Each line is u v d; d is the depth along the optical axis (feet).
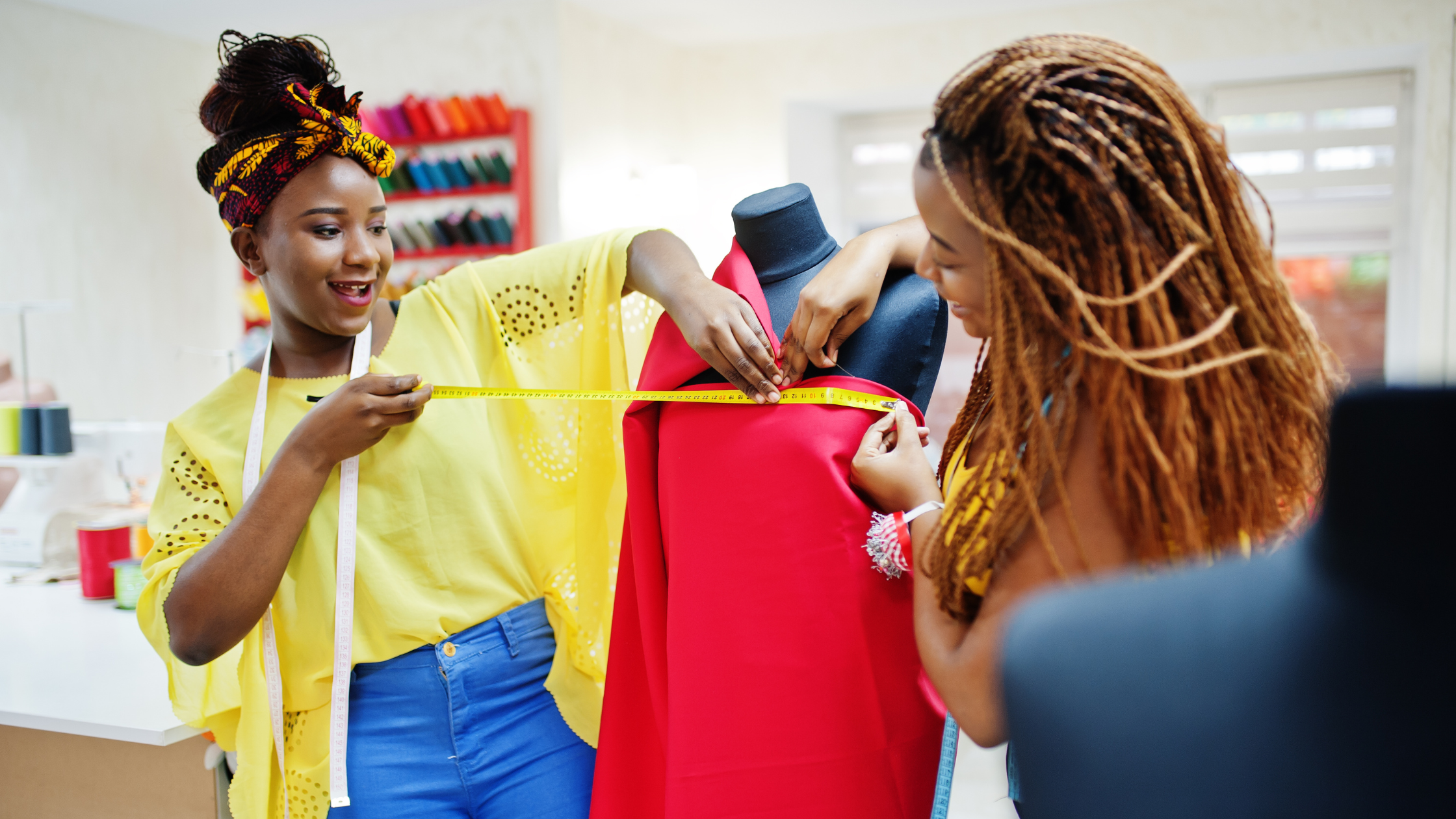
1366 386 1.06
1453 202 15.75
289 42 3.85
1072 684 1.20
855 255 3.43
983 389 3.26
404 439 4.02
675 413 3.75
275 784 4.19
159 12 16.29
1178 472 2.35
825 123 20.31
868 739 3.37
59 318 15.62
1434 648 1.05
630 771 4.03
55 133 15.64
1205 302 2.40
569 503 4.45
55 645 6.21
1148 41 16.81
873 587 3.38
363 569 3.93
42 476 8.48
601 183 17.48
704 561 3.56
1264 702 1.13
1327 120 17.26
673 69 19.49
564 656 4.32
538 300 4.37
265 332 9.56
